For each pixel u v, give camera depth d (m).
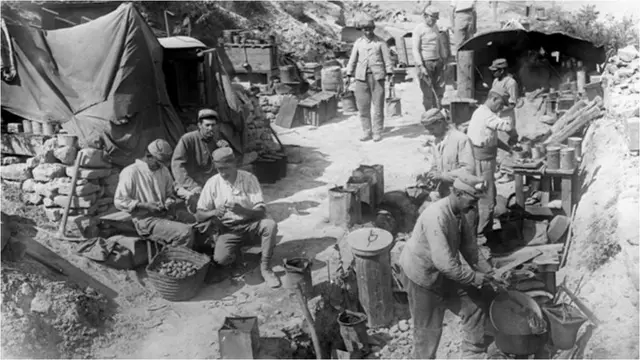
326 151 13.37
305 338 7.54
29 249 8.57
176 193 9.36
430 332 6.89
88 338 7.71
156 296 8.51
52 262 8.50
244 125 12.04
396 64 19.05
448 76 15.62
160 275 8.23
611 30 15.45
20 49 10.02
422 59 14.34
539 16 18.56
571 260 8.17
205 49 11.93
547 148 9.52
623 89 11.05
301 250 9.27
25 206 9.27
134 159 10.00
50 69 10.13
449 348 7.29
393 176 11.52
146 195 8.86
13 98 10.09
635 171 8.79
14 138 9.70
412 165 12.05
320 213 10.41
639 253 7.17
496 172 11.01
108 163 9.59
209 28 19.52
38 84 10.04
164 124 10.61
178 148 9.49
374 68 13.54
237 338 7.09
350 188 9.98
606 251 7.63
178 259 8.64
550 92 13.23
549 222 9.09
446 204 6.47
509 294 6.70
